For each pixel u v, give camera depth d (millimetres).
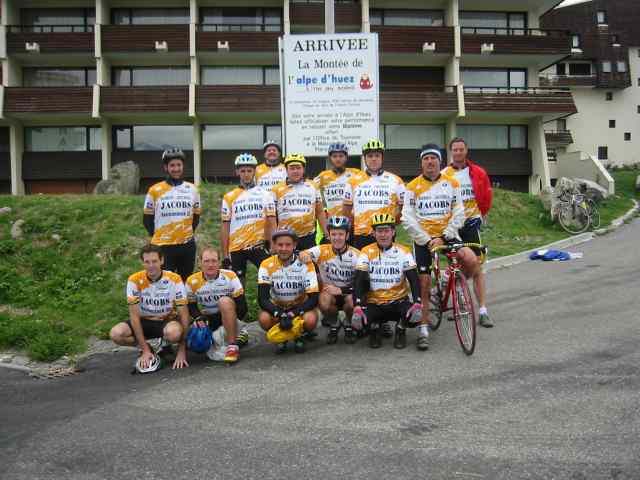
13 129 23281
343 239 6086
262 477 3064
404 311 5668
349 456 3275
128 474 3174
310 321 5672
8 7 23328
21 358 6223
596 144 38531
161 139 24188
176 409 4250
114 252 9188
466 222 6402
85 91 22250
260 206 6789
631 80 38719
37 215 10320
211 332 5785
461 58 24719
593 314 6551
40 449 3584
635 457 3105
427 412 3904
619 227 15344
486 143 25625
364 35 10367
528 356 5090
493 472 3006
